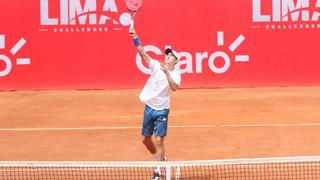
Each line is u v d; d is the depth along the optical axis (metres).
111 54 60.69
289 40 60.41
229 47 60.41
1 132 43.88
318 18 60.22
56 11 60.31
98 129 44.50
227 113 49.84
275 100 54.84
